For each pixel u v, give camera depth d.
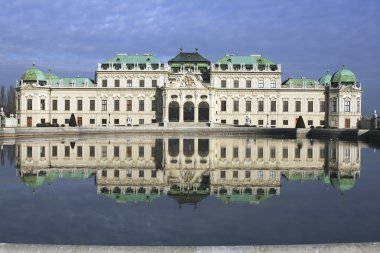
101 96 163.00
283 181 36.34
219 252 9.88
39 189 32.06
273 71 162.00
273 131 121.25
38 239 19.64
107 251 9.93
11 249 9.93
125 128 122.00
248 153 60.38
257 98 162.88
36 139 89.00
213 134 121.06
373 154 59.09
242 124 162.50
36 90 160.75
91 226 21.91
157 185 34.06
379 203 27.53
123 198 29.02
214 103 158.00
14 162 47.72
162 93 158.62
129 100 163.00
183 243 19.23
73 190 31.73
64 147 67.88
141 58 166.50
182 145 74.31
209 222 22.84
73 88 162.75
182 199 28.81
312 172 41.59
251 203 27.64
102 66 163.62
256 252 9.92
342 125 156.38
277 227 21.86
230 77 162.62
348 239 19.72
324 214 24.56
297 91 162.62
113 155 56.16
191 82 155.38
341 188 32.91
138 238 19.94
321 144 79.50
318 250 10.05
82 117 163.62
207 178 37.75
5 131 87.38
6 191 31.22
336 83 160.25
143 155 56.47
